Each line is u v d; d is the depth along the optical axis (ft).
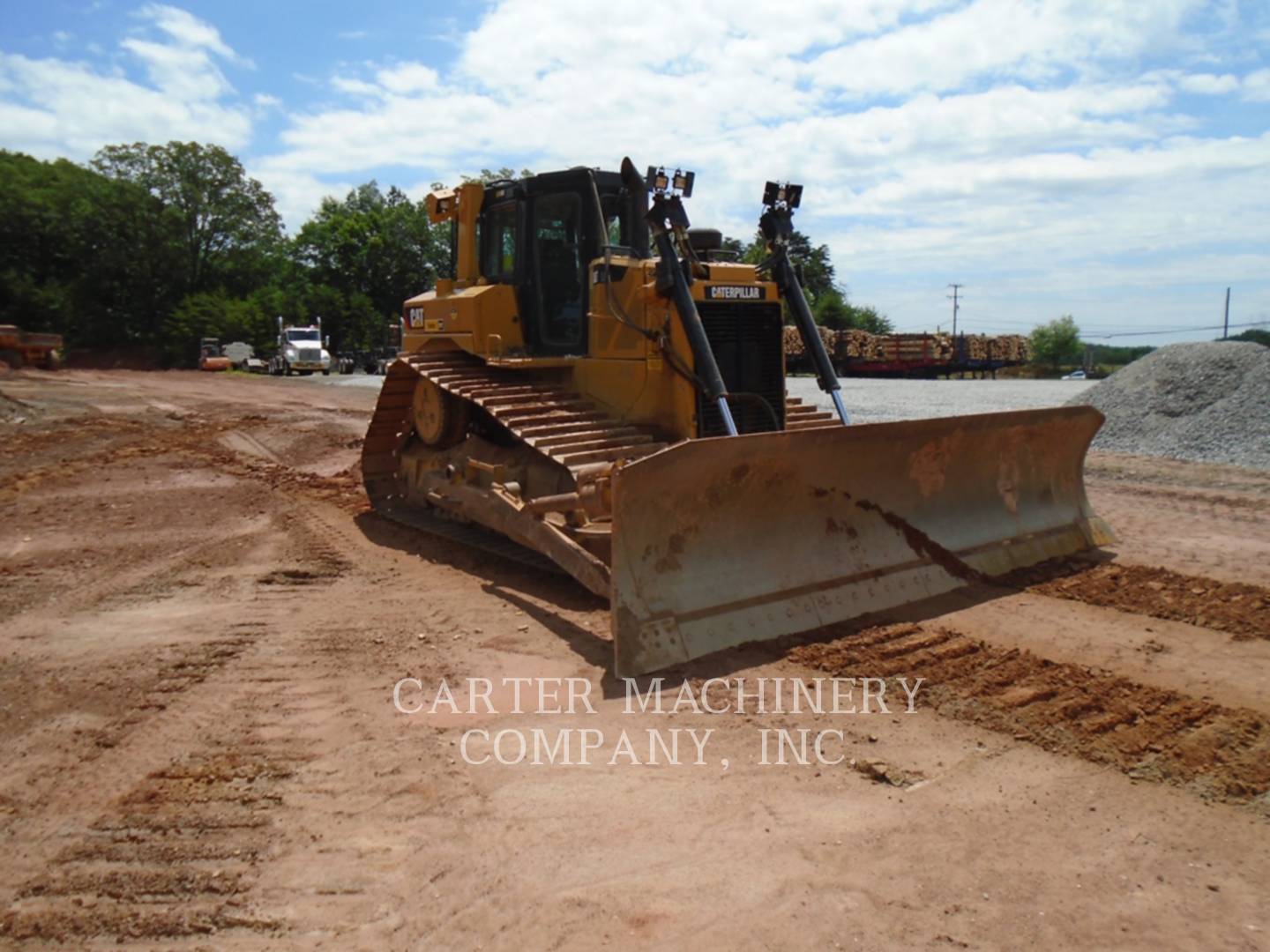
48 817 12.32
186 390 91.35
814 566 19.76
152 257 204.23
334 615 20.84
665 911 10.19
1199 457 42.19
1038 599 21.01
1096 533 25.95
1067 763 13.51
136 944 9.80
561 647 18.56
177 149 211.20
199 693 16.39
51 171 217.56
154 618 20.81
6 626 20.26
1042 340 228.02
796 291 25.82
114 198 199.72
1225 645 18.15
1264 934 9.72
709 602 17.99
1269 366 46.44
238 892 10.64
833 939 9.73
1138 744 13.97
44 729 14.99
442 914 10.19
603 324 25.11
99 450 47.50
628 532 17.03
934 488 22.39
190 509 32.83
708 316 23.68
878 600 20.16
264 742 14.43
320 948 9.68
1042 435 24.38
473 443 28.12
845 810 12.32
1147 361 52.47
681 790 12.86
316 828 11.96
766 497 19.06
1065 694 15.75
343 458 44.45
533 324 27.58
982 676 16.51
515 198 27.55
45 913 10.29
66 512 32.35
